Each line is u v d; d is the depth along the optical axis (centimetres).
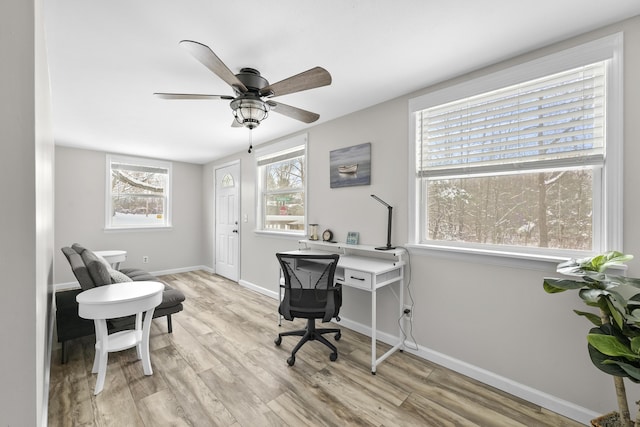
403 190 239
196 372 205
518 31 155
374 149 260
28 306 93
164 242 507
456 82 207
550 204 178
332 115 286
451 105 215
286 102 252
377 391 185
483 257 193
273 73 200
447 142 217
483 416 163
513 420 160
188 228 537
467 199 213
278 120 298
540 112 176
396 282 244
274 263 378
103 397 177
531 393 174
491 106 196
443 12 140
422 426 155
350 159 277
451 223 221
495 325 190
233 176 466
